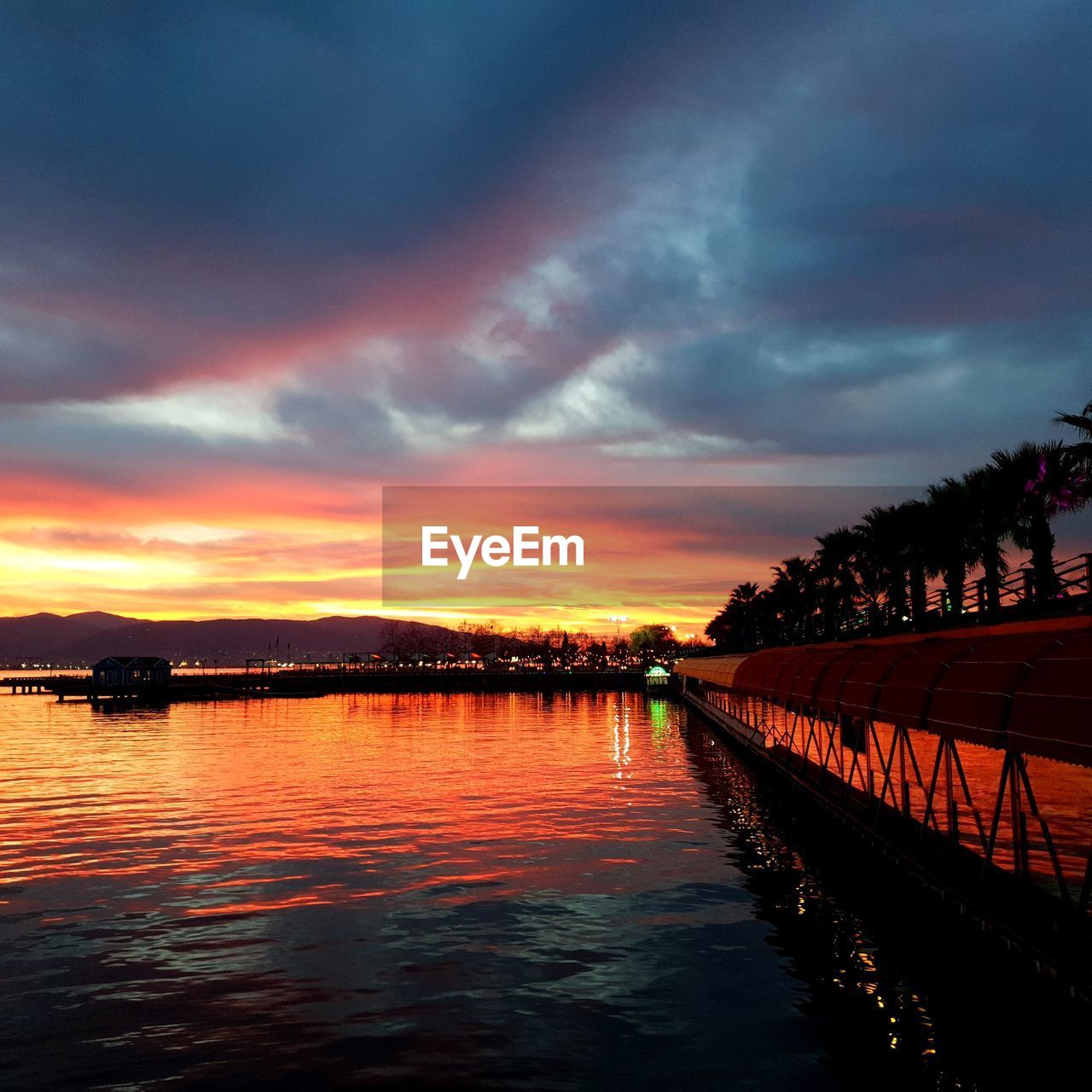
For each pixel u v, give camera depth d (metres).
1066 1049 12.16
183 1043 13.27
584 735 73.25
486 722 92.88
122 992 15.47
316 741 69.38
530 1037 13.38
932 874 16.91
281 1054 12.88
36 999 15.16
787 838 29.34
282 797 39.34
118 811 35.78
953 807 18.56
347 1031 13.70
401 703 139.75
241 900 21.61
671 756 56.12
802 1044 13.06
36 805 37.62
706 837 29.50
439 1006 14.70
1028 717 12.40
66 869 25.12
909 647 21.25
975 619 33.09
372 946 17.98
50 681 181.62
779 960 17.00
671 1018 14.12
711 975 16.16
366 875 24.05
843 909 20.64
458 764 52.16
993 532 39.00
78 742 71.12
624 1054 12.77
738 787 41.88
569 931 18.92
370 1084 11.92
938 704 15.82
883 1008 14.48
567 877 23.78
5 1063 12.66
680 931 18.92
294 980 16.00
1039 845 18.59
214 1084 11.95
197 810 35.97
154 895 22.16
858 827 22.72
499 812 34.62
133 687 151.38
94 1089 11.86
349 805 36.62
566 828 31.25
